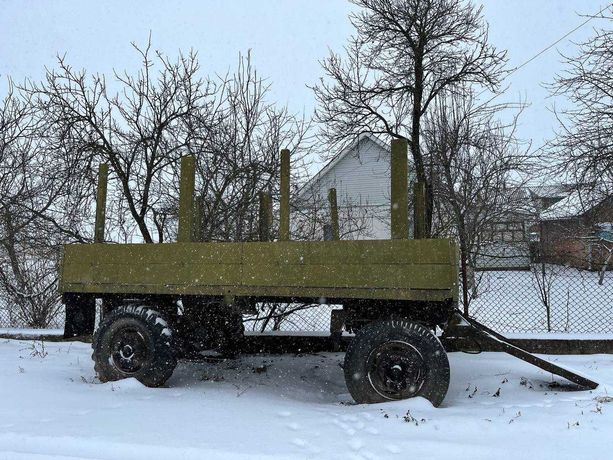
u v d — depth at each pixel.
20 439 3.17
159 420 3.62
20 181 9.17
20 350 6.70
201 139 8.20
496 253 9.80
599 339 6.16
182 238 5.17
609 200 8.27
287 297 4.97
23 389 4.48
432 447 3.08
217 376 5.54
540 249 8.91
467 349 6.41
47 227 8.66
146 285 5.00
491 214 9.64
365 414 3.84
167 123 8.23
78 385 4.84
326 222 8.92
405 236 4.48
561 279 9.02
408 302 4.58
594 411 3.82
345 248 4.41
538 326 8.27
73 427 3.41
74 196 8.42
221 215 8.32
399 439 3.23
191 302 5.38
